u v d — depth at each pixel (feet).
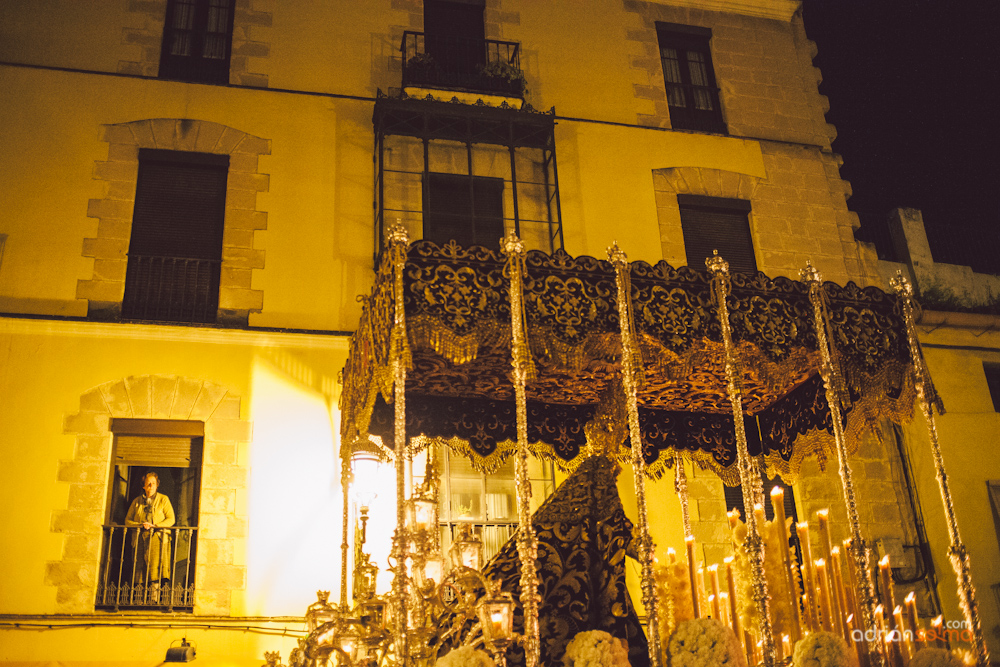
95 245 34.63
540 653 18.37
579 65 43.11
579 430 27.04
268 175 37.19
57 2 37.52
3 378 31.78
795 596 19.11
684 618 18.85
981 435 40.98
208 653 30.40
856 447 24.31
